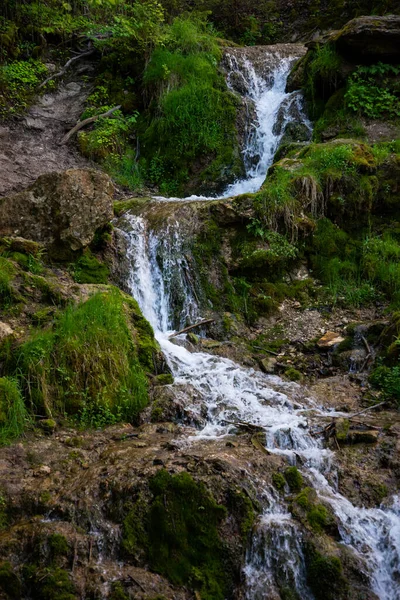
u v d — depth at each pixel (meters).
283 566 4.40
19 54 12.48
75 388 5.77
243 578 4.33
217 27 17.12
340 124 10.56
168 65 12.02
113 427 5.68
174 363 6.66
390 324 7.21
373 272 8.25
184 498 4.55
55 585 4.05
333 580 4.32
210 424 5.81
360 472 5.14
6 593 4.04
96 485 4.68
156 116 11.79
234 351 7.30
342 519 4.70
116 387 5.92
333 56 11.20
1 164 9.99
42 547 4.24
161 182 11.12
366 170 8.88
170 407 5.90
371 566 4.46
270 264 8.21
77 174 7.80
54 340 5.88
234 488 4.62
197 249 8.23
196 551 4.41
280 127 11.41
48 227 7.62
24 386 5.62
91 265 7.66
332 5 16.44
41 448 5.20
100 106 12.09
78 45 13.24
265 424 5.73
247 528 4.48
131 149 11.56
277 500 4.74
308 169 8.88
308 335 7.58
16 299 6.35
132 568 4.30
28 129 11.22
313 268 8.43
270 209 8.35
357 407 6.22
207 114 11.47
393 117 10.42
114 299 6.55
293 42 16.59
